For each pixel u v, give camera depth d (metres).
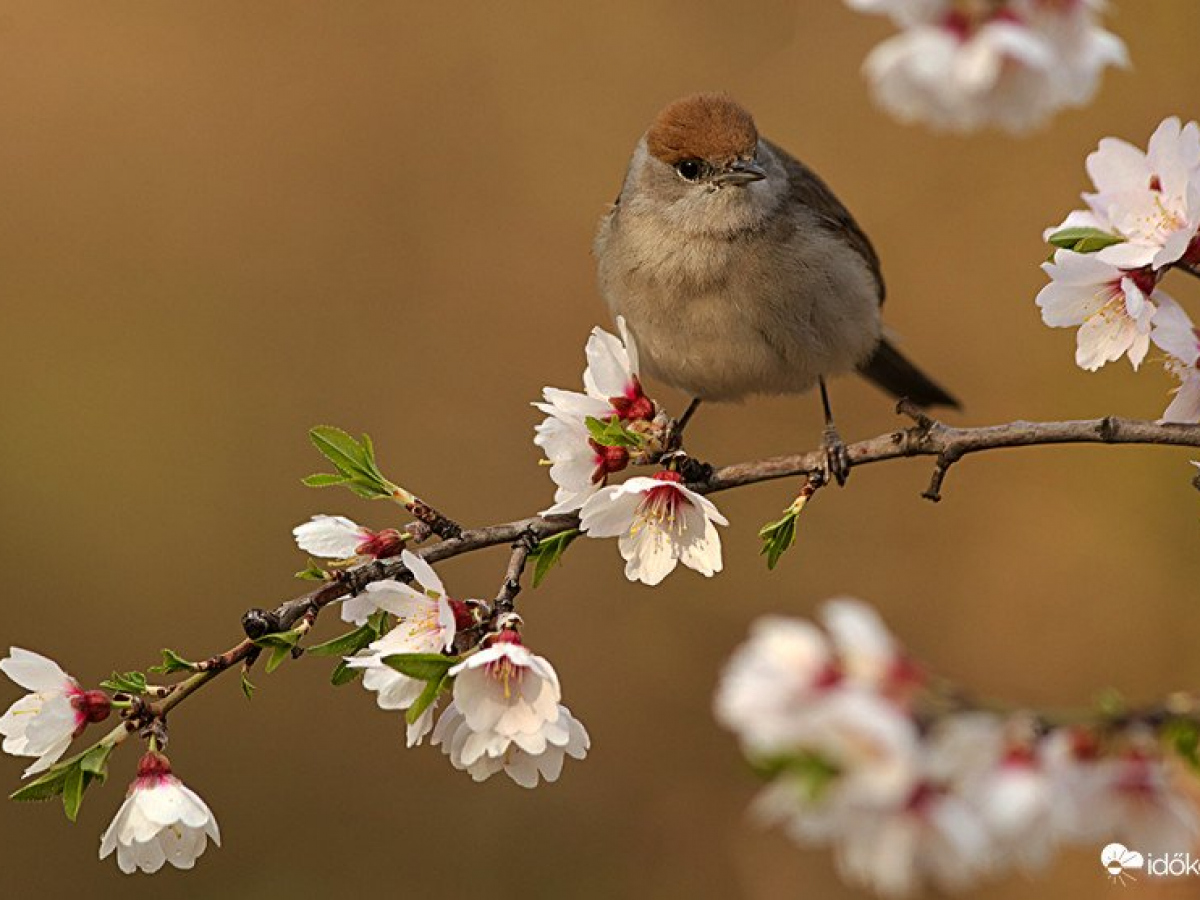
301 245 14.70
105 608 13.41
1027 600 12.73
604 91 14.70
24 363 14.21
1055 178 13.53
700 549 6.37
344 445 6.43
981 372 13.44
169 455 13.93
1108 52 4.91
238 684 12.59
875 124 14.09
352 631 6.12
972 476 13.07
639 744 12.61
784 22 14.57
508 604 5.92
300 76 15.12
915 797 3.82
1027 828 3.91
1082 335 5.85
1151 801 4.12
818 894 11.93
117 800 12.09
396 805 12.39
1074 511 12.79
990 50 4.80
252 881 12.14
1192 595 12.41
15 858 11.86
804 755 3.68
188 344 14.38
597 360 6.70
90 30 15.47
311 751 12.48
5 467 13.81
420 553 6.36
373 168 14.84
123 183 14.92
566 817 12.39
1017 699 12.57
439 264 14.55
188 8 15.42
